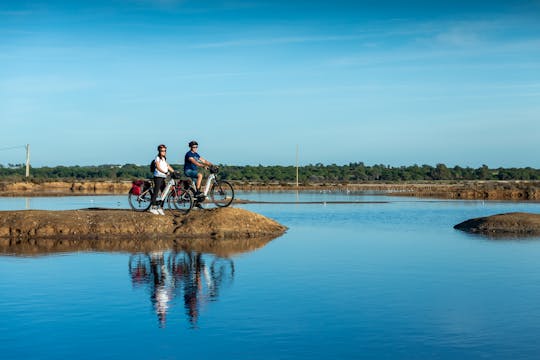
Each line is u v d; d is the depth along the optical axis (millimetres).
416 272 14805
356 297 11984
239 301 11617
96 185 95000
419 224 29500
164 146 22766
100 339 9219
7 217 22922
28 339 9227
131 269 15148
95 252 18375
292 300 11703
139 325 9961
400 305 11344
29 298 11812
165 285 13094
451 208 44625
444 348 8828
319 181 153500
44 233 22203
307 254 18016
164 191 22859
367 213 38156
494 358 8414
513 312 10867
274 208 43656
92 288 12750
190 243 20906
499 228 25359
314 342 9094
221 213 23359
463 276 14273
